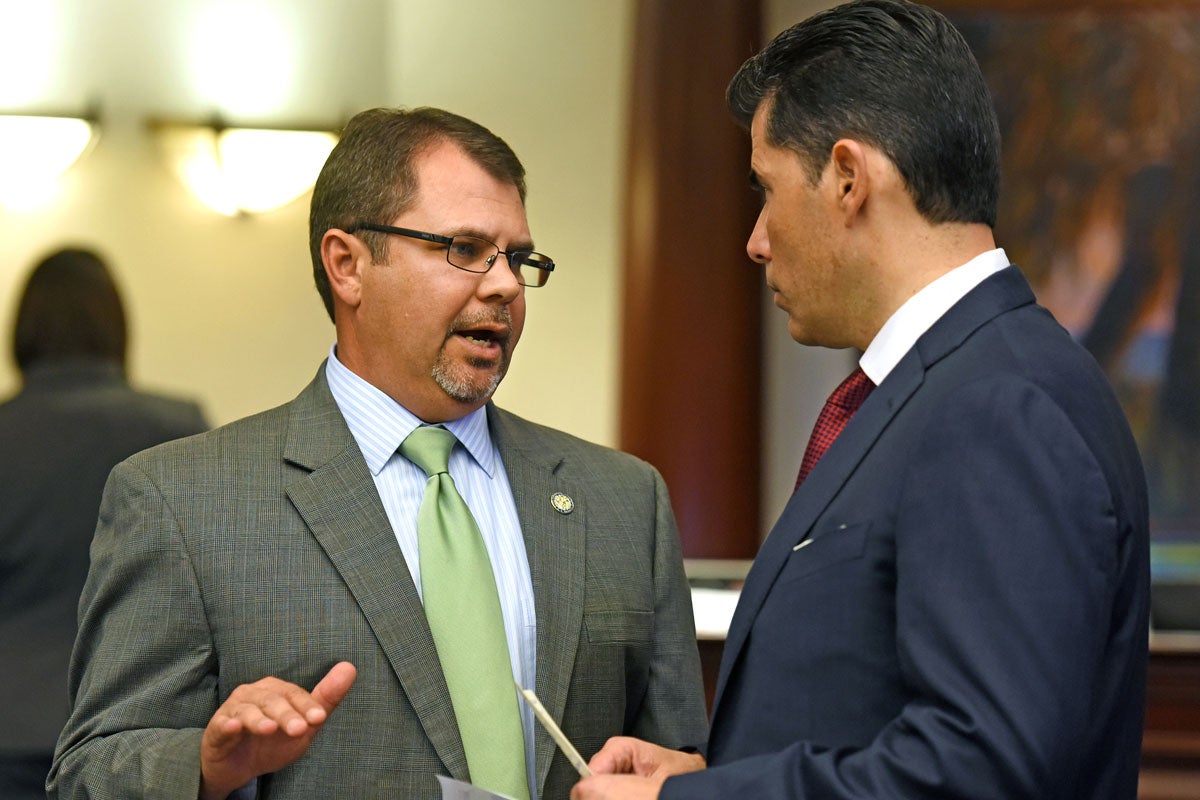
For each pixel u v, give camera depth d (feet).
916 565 5.25
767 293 21.74
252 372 24.09
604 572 8.18
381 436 7.97
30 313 13.10
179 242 24.13
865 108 5.95
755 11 20.35
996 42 21.57
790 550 5.88
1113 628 5.52
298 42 24.07
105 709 7.30
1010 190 21.62
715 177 20.18
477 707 7.41
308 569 7.49
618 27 23.73
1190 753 15.72
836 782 5.14
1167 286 21.44
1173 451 21.34
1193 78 21.34
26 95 24.03
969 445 5.25
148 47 24.13
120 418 12.87
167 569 7.41
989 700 4.93
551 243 23.65
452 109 23.84
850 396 6.50
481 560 7.73
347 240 7.89
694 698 8.34
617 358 21.52
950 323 5.82
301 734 6.11
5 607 12.50
